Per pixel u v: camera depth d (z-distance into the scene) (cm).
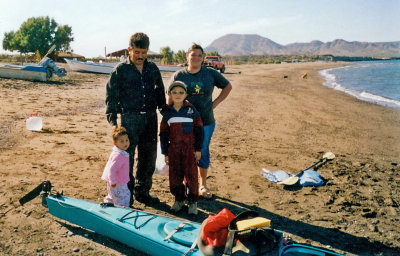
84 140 718
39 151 624
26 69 1606
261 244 269
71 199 371
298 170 639
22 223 371
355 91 2291
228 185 543
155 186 514
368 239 394
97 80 1966
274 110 1311
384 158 755
